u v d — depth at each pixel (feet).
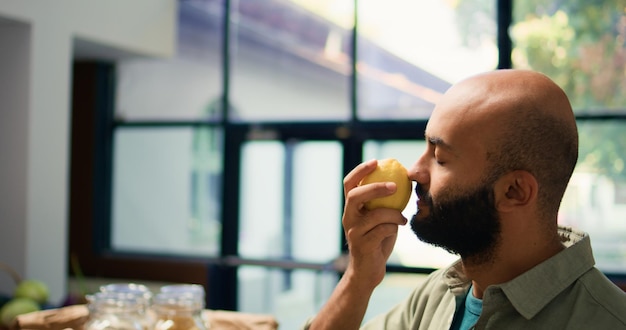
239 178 19.29
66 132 15.83
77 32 16.06
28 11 14.74
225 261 19.12
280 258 18.90
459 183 3.27
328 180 18.43
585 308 3.20
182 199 19.86
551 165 3.22
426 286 4.39
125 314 4.18
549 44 16.28
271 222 18.99
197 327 4.44
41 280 15.19
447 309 3.97
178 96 19.85
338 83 18.31
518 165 3.18
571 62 16.06
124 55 18.99
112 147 20.58
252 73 19.20
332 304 3.95
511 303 3.28
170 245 20.03
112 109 20.51
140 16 18.01
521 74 3.32
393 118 17.85
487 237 3.31
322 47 18.42
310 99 18.63
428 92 17.54
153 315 4.48
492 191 3.22
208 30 19.45
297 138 18.69
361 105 18.15
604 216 15.62
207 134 19.58
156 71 20.02
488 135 3.20
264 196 19.07
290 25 18.71
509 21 16.65
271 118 19.03
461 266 3.87
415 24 17.63
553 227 3.34
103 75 20.35
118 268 19.95
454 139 3.27
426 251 16.96
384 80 17.92
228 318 5.40
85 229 20.25
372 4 17.95
